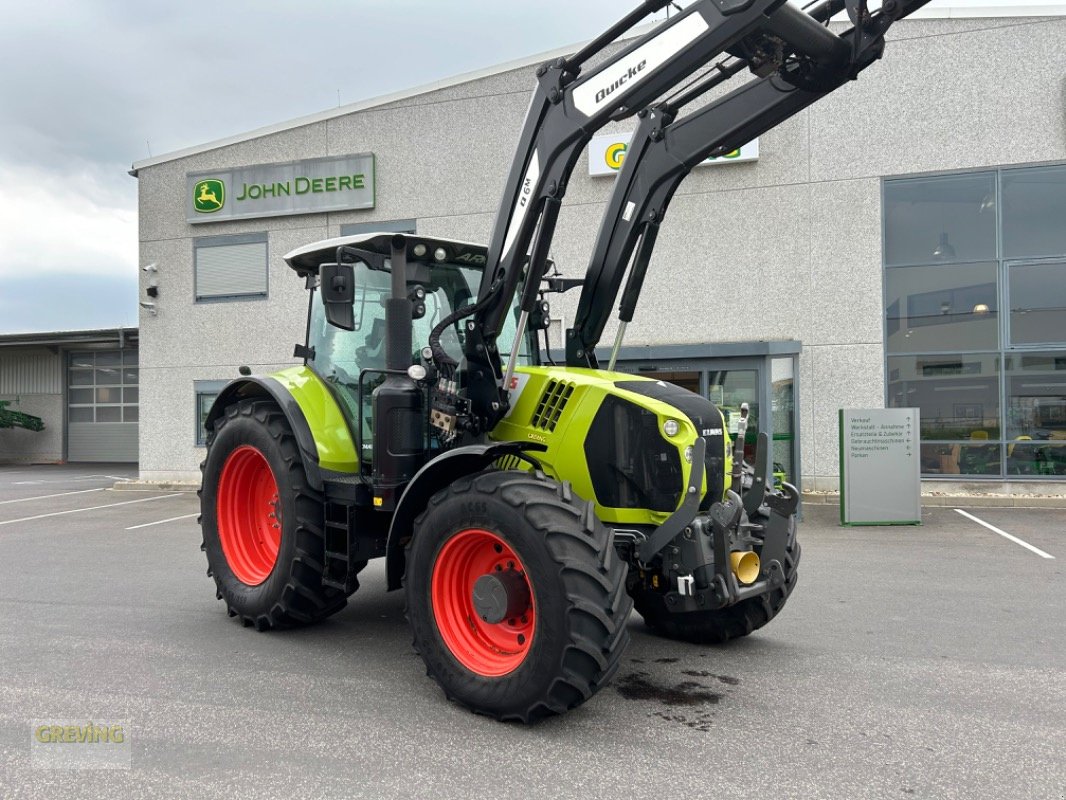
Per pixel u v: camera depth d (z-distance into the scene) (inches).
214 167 595.5
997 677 164.1
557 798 110.3
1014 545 323.0
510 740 130.6
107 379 1027.3
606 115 151.6
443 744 129.0
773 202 474.6
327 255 199.0
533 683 131.0
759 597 177.5
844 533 359.3
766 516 178.7
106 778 117.0
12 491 609.0
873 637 194.1
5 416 976.9
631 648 185.6
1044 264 447.5
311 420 192.4
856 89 464.1
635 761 122.6
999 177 451.8
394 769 119.8
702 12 136.4
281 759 123.3
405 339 168.7
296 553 185.9
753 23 130.4
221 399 222.8
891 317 468.4
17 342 959.0
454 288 193.5
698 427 158.2
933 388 464.4
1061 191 444.5
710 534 146.2
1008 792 112.5
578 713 143.2
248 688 156.3
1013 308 452.8
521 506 134.5
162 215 609.6
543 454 158.6
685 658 177.5
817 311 470.3
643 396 157.3
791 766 120.9
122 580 265.3
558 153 159.2
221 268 599.2
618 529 151.5
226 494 215.2
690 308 487.2
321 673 165.9
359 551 181.0
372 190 558.3
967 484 456.1
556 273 199.0
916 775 117.9
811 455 472.1
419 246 176.7
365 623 208.2
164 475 609.3
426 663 148.9
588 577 128.4
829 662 174.2
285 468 189.0
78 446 1034.7
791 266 472.7
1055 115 442.6
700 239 485.1
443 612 148.6
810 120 469.1
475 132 538.0
